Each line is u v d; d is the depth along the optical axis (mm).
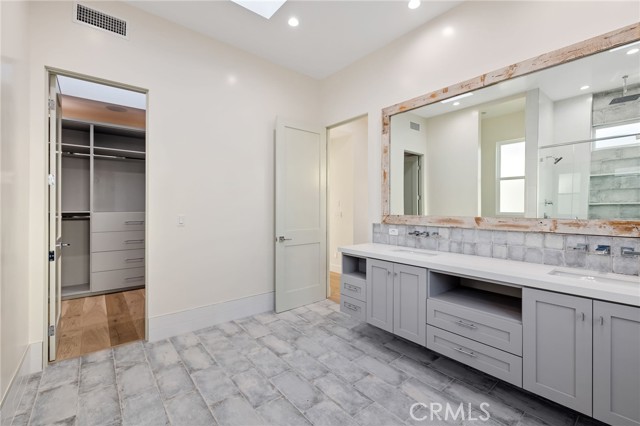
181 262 2723
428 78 2615
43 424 1588
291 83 3529
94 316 3154
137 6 2455
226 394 1837
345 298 2783
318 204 3676
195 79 2795
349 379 1995
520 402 1751
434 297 2119
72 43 2199
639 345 1268
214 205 2924
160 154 2602
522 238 2070
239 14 2547
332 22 2633
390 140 2936
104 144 4211
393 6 2414
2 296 1524
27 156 2008
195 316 2801
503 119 2152
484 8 2238
